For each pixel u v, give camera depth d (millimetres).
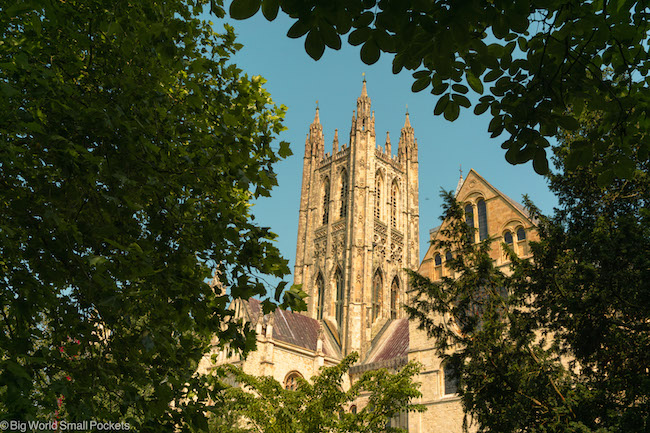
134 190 11281
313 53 7418
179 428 11414
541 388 21219
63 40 12195
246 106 13414
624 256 18844
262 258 11859
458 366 24297
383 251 101750
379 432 27547
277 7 6910
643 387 17141
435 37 7605
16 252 10109
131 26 11773
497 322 23953
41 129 9219
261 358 66312
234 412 32594
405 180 114125
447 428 45062
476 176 51281
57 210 10062
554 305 21688
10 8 9422
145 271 9508
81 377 10305
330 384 28516
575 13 8711
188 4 14719
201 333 11414
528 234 45469
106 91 12148
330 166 111812
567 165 10438
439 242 27625
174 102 13688
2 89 8352
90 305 11242
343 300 94125
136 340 10883
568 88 9336
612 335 19672
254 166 12203
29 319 9727
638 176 20938
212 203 12875
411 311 26906
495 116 9914
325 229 105312
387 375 28578
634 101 9758
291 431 27156
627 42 9344
